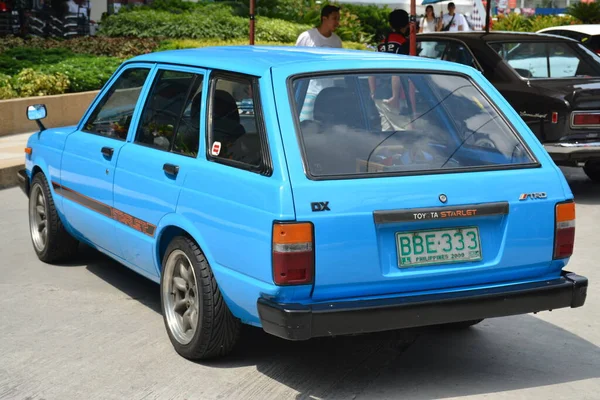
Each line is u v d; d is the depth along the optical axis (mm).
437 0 16188
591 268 7234
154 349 5176
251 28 11406
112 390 4574
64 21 26219
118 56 22000
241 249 4348
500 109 4902
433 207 4348
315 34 10219
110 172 5684
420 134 4625
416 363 5023
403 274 4316
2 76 15914
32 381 4699
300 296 4164
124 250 5680
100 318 5754
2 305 6020
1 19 24516
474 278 4512
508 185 4559
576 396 4566
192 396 4496
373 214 4223
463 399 4504
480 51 10680
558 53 10742
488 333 5590
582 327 5738
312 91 4527
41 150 6906
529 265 4625
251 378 4742
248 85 4605
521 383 4738
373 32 31953
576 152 9641
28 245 7738
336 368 4918
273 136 4305
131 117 5688
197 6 28766
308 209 4129
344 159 4336
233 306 4555
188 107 5070
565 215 4680
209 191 4605
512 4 39531
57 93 15852
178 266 5035
